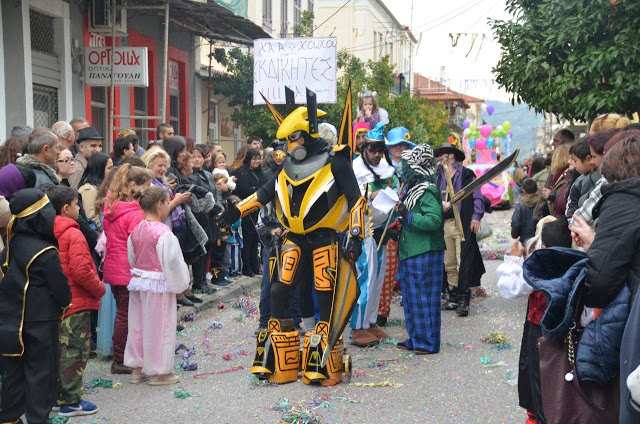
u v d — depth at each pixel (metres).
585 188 5.87
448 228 9.19
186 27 16.84
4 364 4.80
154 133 16.59
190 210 8.69
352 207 5.99
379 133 7.70
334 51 11.95
